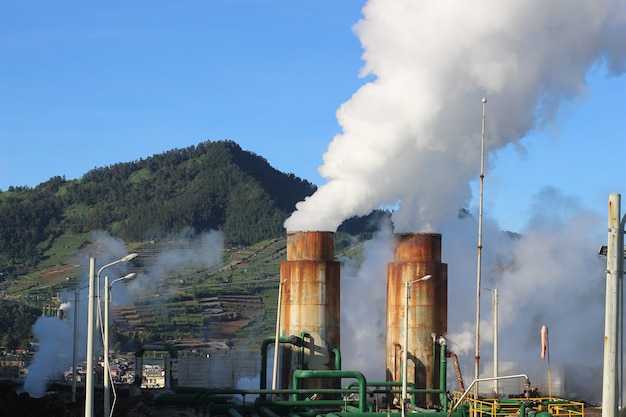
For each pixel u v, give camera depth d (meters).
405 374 49.16
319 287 70.81
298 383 66.38
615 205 24.50
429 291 72.25
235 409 62.12
